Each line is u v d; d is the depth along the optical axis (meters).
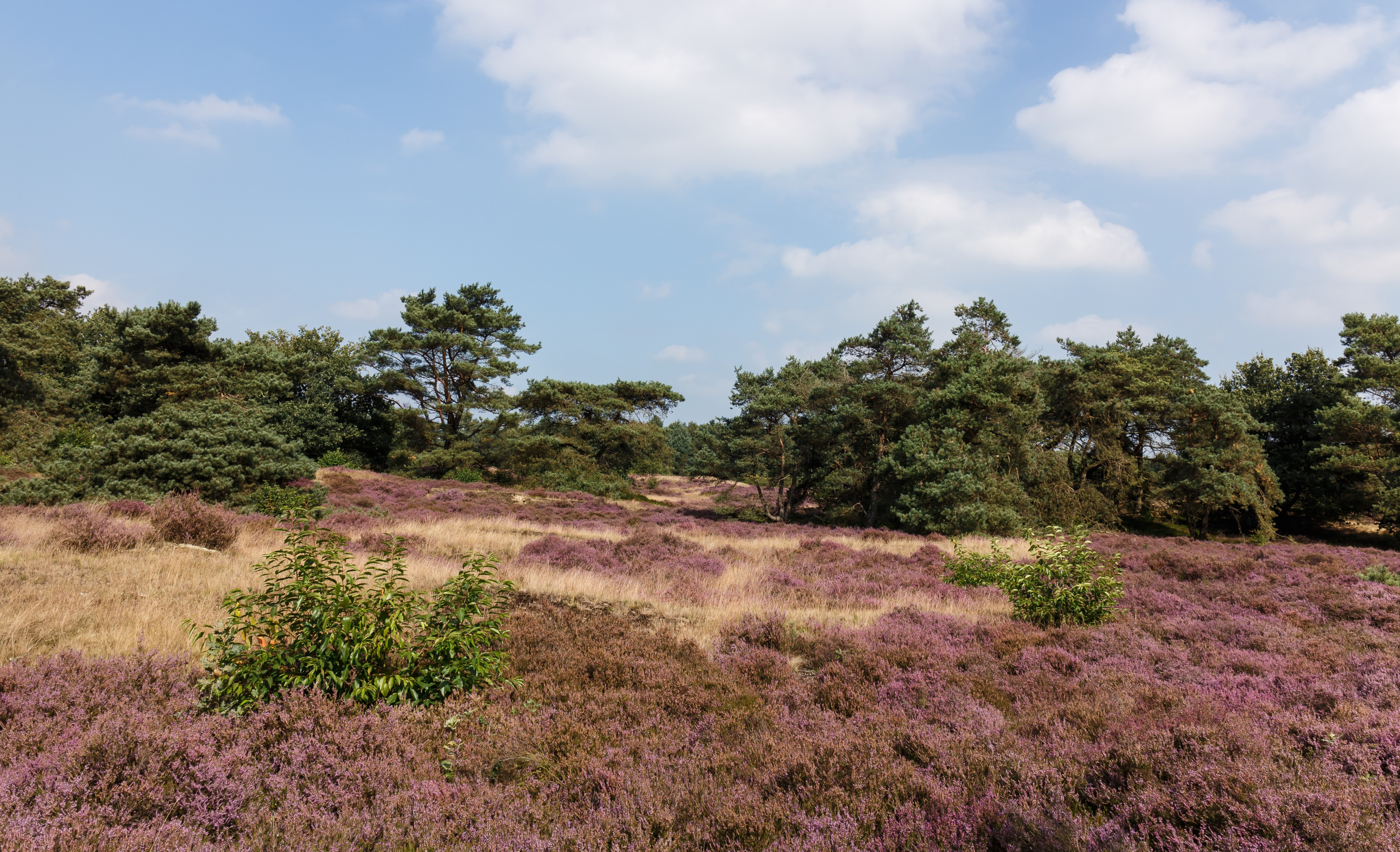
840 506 37.09
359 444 50.84
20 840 3.07
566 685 6.19
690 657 7.46
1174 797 3.87
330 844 3.46
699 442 85.88
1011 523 26.73
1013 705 6.14
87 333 48.78
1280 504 40.88
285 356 42.84
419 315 50.25
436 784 4.08
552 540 16.78
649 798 4.02
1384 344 37.59
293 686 5.17
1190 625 9.52
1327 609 10.90
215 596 8.42
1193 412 36.62
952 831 3.67
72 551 10.28
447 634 5.86
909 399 34.28
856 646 7.95
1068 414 38.28
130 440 19.00
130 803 3.62
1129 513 41.00
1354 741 4.95
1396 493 32.25
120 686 5.13
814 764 4.50
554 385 54.75
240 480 19.94
